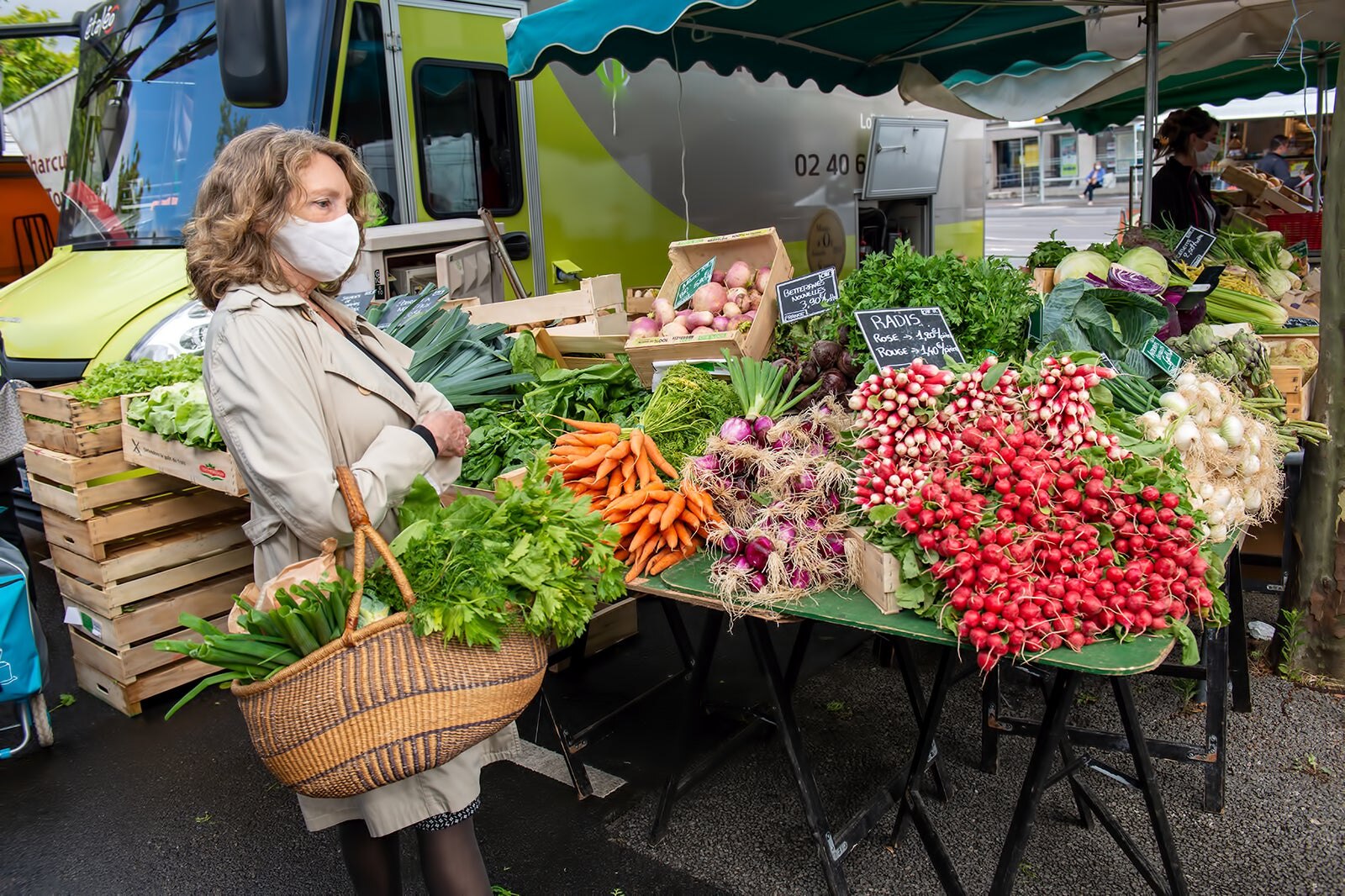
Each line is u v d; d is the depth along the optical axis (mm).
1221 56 6660
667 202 6785
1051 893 2805
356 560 1954
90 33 5969
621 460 2846
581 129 6223
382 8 5277
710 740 3756
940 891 2848
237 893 2998
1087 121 10953
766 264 3885
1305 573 3916
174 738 3955
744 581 2531
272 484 1962
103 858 3195
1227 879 2822
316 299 2266
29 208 8922
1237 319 4805
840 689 4078
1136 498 2207
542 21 4543
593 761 3633
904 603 2285
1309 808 3127
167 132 5547
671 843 3129
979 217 10438
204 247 2061
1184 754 3094
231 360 2004
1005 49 7000
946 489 2266
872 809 2836
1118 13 6250
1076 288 3473
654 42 5438
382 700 1863
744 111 7215
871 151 8430
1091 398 2818
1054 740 2316
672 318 3982
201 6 5508
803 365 3266
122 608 4047
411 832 3303
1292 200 9789
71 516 3943
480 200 5805
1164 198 7719
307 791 1919
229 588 4367
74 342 4816
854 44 6520
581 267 6332
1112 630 2135
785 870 2973
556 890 2928
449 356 3980
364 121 5258
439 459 2342
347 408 2158
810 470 2664
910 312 3051
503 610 1968
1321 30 6055
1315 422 3828
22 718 3738
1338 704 3752
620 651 4559
